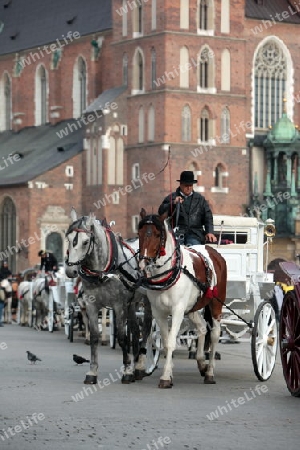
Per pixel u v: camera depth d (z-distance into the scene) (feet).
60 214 404.36
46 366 116.67
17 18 484.33
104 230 99.14
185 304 95.50
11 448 67.51
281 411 81.76
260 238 130.31
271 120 395.34
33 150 434.71
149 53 380.99
